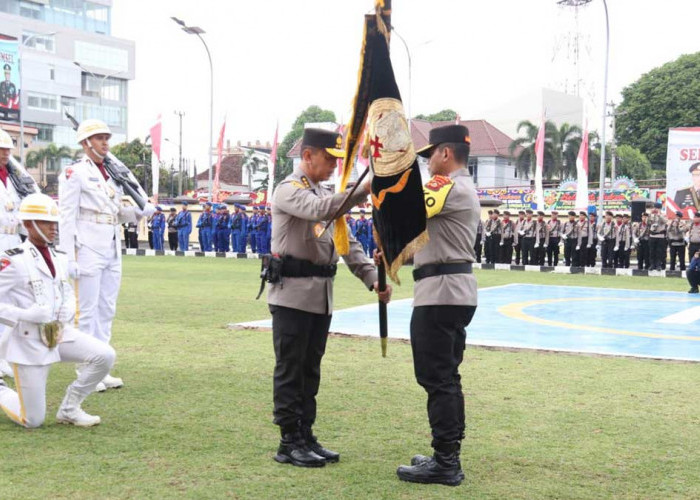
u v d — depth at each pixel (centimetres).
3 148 802
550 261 2802
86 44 8362
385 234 466
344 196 486
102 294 768
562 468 518
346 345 985
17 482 470
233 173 9225
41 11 8088
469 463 528
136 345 965
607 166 6488
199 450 543
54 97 8069
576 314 1375
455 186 501
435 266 504
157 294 1584
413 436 589
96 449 542
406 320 1214
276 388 523
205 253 3225
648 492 474
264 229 3195
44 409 596
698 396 729
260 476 491
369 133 468
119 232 787
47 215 599
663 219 2572
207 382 761
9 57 6366
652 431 609
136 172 6606
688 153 3080
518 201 4484
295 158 6650
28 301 589
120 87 8750
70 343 599
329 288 534
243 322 1172
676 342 1056
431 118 8131
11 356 584
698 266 1814
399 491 470
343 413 654
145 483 472
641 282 2173
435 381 498
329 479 489
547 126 5950
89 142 754
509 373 827
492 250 2848
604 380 796
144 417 630
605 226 2706
